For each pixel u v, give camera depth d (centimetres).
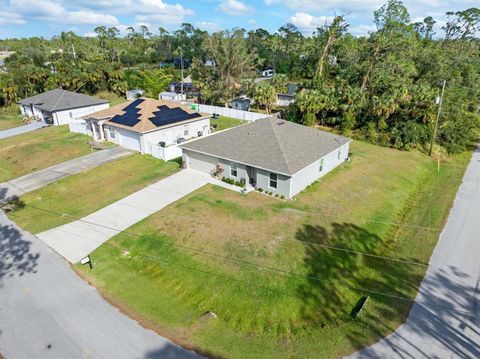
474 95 4772
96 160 2967
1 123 4428
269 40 10694
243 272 1562
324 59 5619
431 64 5184
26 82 5378
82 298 1438
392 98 3541
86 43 12031
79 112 4403
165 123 3288
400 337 1253
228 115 4791
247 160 2361
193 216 2022
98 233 1906
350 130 3931
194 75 5609
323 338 1253
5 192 2452
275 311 1373
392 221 2127
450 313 1373
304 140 2675
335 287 1512
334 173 2716
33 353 1181
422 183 2806
